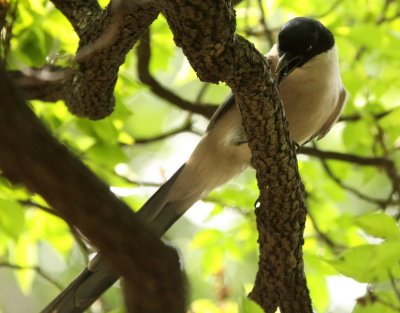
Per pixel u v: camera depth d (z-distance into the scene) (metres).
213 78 7.00
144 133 16.72
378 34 11.34
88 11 9.07
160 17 11.41
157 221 10.52
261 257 8.59
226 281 10.37
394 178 12.04
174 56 11.88
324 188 12.96
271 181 8.03
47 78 7.47
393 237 7.28
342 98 11.49
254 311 6.82
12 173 4.24
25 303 16.77
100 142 10.28
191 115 12.37
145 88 11.12
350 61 12.52
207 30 6.45
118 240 4.39
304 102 10.99
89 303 8.80
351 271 7.39
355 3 12.80
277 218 8.27
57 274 16.42
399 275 7.61
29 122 4.18
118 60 8.42
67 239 11.58
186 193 10.69
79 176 4.27
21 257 11.37
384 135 12.24
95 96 8.94
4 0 8.62
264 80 7.16
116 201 4.39
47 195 4.25
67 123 10.26
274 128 7.65
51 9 10.12
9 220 9.58
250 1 13.00
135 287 4.52
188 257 15.52
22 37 9.70
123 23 7.83
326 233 12.55
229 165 10.83
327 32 11.08
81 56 7.31
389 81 12.37
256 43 13.70
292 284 8.58
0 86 4.11
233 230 12.16
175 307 4.59
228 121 10.65
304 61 10.87
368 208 16.05
